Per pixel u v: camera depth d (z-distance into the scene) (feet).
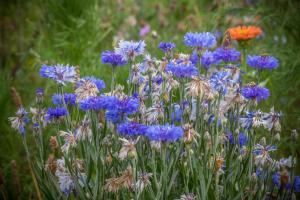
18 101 4.09
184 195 3.29
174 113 3.55
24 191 4.50
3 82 5.23
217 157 3.33
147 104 3.57
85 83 3.37
